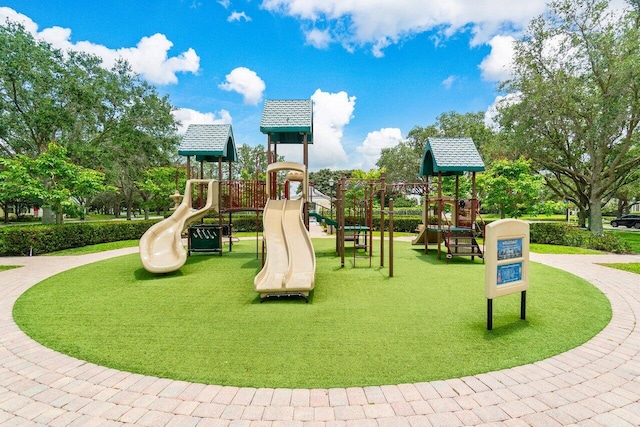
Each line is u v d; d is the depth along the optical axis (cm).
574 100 1361
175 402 248
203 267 814
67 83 1608
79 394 261
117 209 4228
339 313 457
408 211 3347
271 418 229
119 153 2023
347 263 882
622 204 2794
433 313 455
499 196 1373
